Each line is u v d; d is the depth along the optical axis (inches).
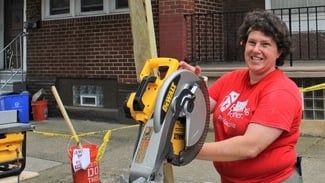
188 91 77.0
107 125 361.1
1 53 458.6
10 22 460.4
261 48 90.8
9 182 184.1
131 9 170.2
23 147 193.0
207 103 82.0
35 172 221.9
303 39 338.3
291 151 91.6
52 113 406.9
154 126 74.1
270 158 89.5
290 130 89.4
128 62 362.9
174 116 74.8
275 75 92.3
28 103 385.4
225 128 94.3
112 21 370.3
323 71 280.5
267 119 85.9
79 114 390.6
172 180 132.6
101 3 380.2
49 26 406.6
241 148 84.0
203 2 348.5
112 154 268.2
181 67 90.9
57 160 260.2
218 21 362.9
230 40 361.1
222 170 95.5
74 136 196.2
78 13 391.5
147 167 73.3
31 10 416.8
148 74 84.0
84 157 185.5
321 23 333.7
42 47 411.8
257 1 353.7
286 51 93.3
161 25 336.5
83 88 392.8
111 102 376.8
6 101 369.7
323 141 279.1
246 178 92.4
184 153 77.0
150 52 166.2
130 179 75.5
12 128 184.9
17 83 420.2
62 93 403.2
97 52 379.9
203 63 340.8
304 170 221.9
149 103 77.3
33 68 418.6
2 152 183.8
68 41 395.9
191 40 334.0
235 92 95.9
